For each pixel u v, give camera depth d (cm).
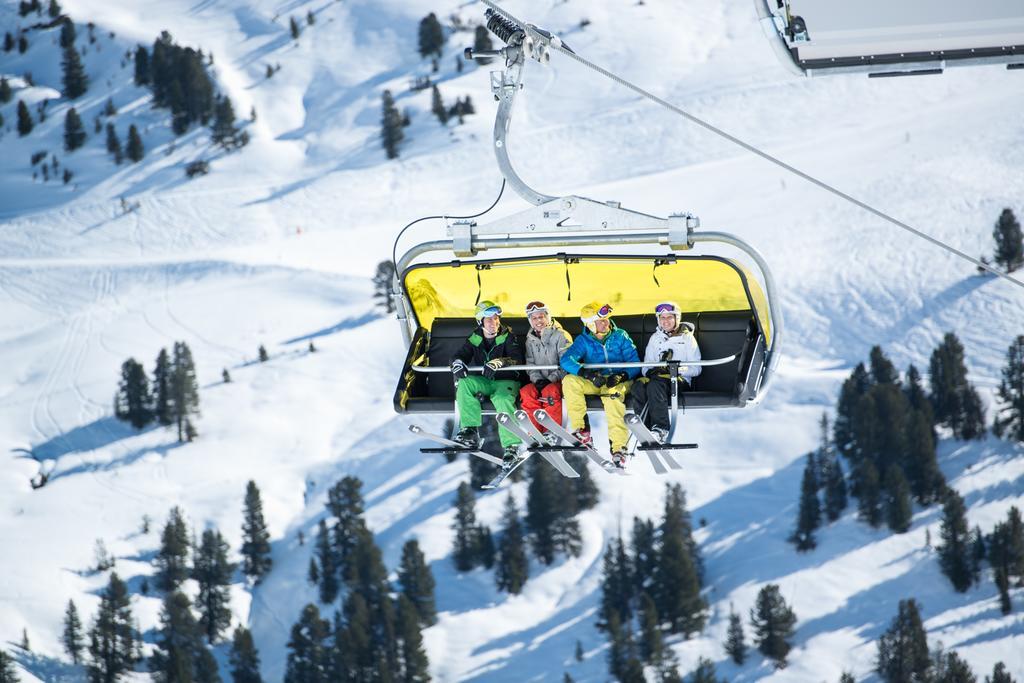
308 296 16838
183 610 9438
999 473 10281
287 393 13900
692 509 10262
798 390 11838
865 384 11762
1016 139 18000
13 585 10456
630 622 9050
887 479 9650
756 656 8606
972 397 10919
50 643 9638
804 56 1212
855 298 14438
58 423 13875
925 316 13788
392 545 10500
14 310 17650
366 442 12612
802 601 9031
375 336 15125
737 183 19012
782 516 9981
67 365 15688
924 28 1163
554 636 9075
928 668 8081
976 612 8744
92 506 11962
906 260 15062
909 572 9194
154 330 16538
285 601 10112
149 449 13012
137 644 9488
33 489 12369
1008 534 8888
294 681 9056
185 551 10356
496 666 8888
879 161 18325
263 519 10569
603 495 10419
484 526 9956
